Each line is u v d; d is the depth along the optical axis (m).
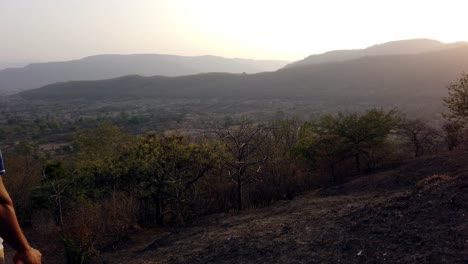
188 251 10.65
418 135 24.91
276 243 9.05
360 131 19.28
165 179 15.62
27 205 18.73
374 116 19.69
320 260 7.39
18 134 75.88
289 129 23.86
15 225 1.51
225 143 16.73
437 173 15.36
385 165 20.19
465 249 5.87
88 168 15.77
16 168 19.86
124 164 15.68
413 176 15.93
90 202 14.35
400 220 7.68
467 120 17.50
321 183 20.05
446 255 5.89
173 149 15.98
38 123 89.06
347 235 8.03
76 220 13.40
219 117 92.25
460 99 16.92
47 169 15.30
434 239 6.50
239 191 16.28
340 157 19.89
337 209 11.10
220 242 10.45
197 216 16.55
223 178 17.62
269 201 17.98
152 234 14.76
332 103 120.31
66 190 15.09
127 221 14.56
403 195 8.95
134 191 15.94
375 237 7.43
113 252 13.17
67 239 12.59
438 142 23.67
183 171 15.95
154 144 16.28
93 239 12.98
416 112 77.75
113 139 24.55
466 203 7.19
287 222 10.98
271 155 19.05
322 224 9.48
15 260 1.54
